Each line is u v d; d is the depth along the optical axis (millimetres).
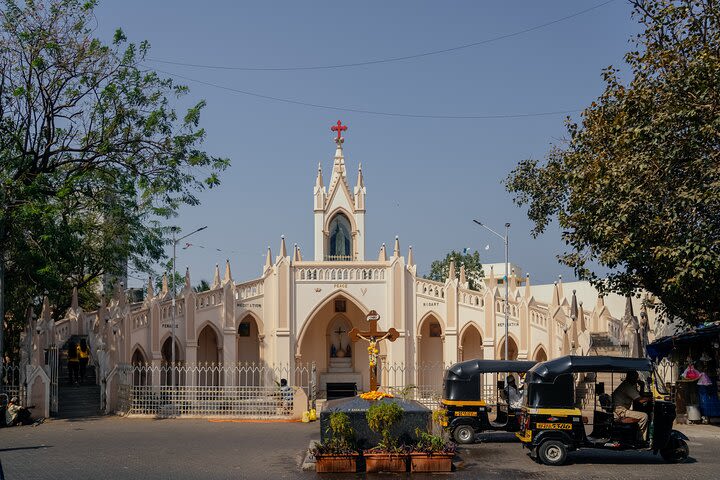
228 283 50312
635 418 21812
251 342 53188
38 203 32812
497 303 51062
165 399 35938
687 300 29203
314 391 45000
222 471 20703
